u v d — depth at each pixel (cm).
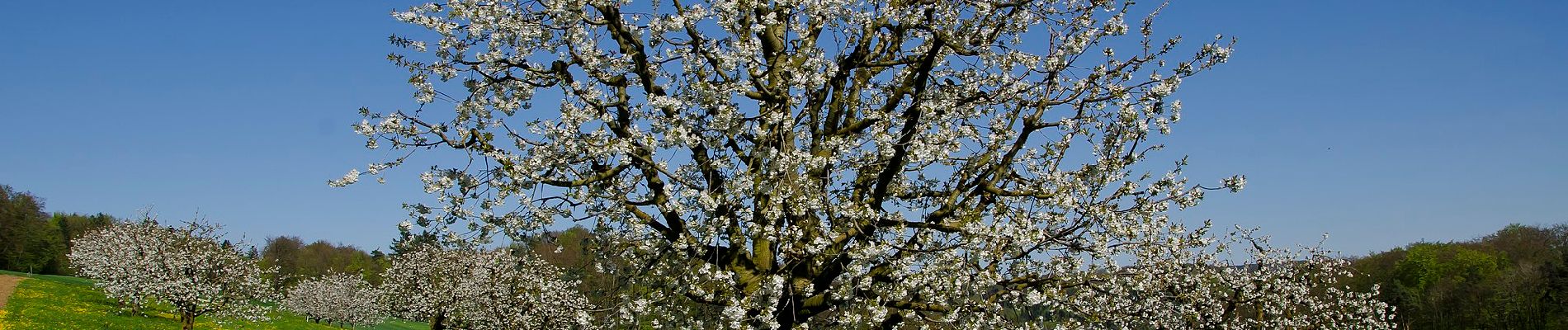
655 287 936
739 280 870
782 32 973
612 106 903
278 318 4388
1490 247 5209
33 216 7119
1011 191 885
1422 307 4206
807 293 877
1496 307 4172
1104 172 906
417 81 901
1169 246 903
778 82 913
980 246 818
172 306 3572
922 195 1003
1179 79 866
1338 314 1830
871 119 912
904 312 887
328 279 4875
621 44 923
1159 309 1345
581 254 1074
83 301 3994
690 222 885
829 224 883
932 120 983
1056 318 930
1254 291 1631
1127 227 871
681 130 839
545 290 1076
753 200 874
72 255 4844
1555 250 5088
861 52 937
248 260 3984
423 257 3691
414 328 5100
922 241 873
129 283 3491
